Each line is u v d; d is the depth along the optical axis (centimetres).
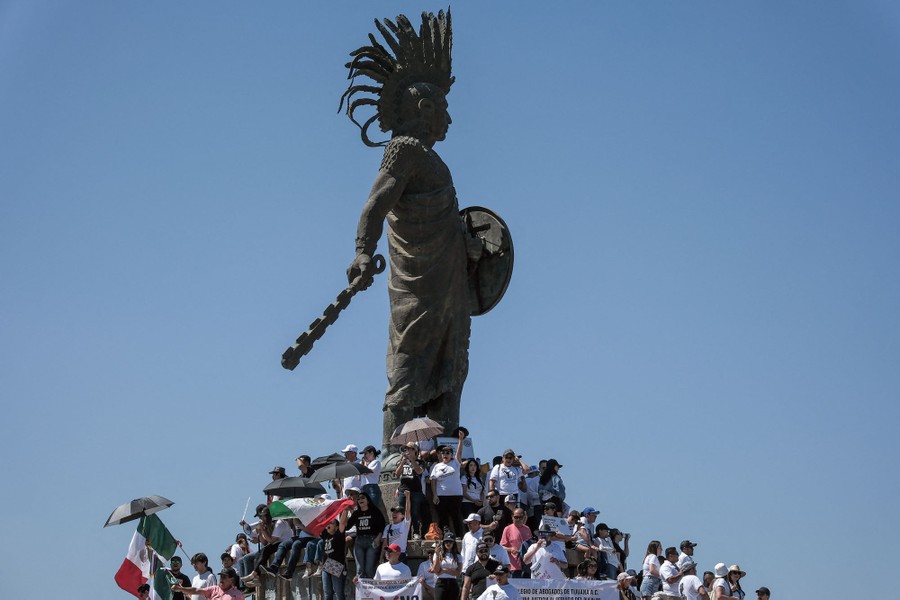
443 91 5116
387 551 4100
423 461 4459
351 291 4694
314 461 4691
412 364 4947
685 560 4359
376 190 4869
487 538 3953
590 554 4378
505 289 5147
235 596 4097
